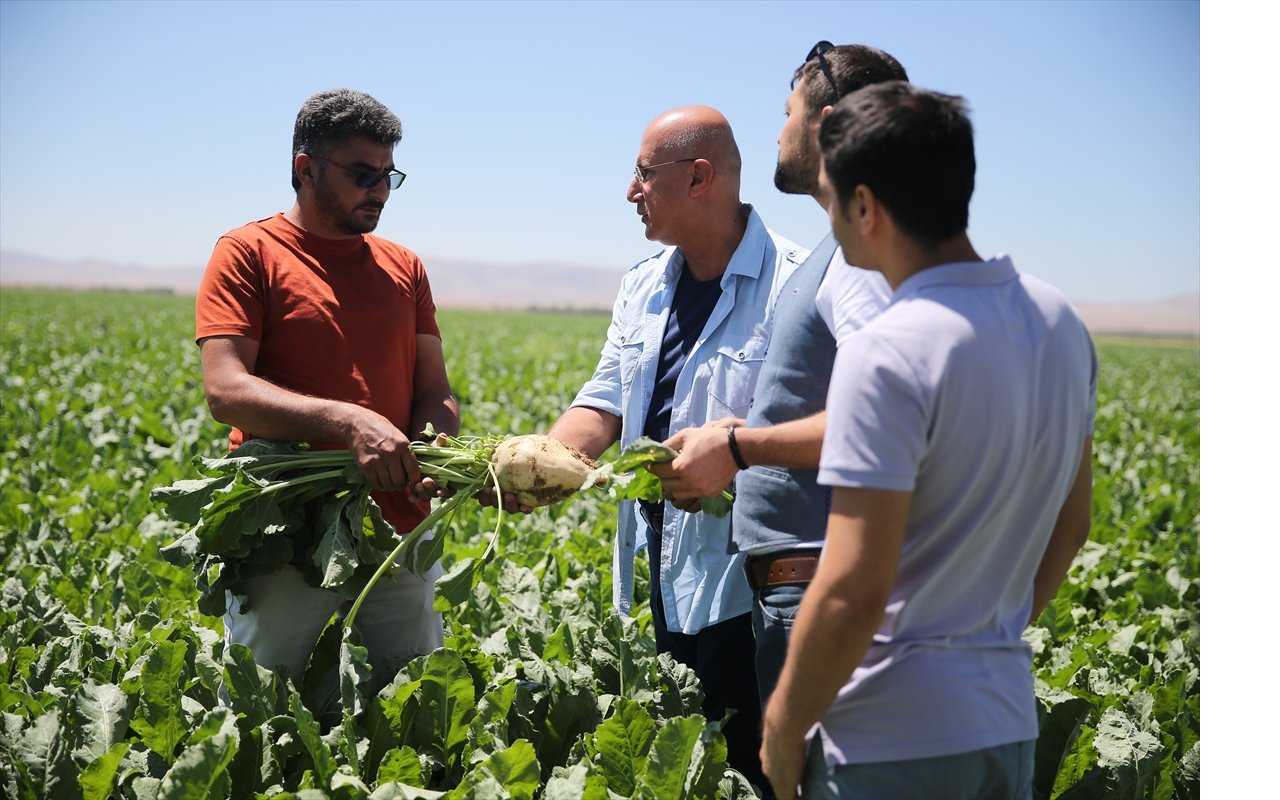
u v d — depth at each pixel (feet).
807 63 11.09
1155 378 144.46
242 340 12.80
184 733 11.75
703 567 13.51
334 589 13.02
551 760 12.86
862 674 8.16
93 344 100.42
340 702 12.66
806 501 10.58
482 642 16.02
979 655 8.20
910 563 8.04
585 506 29.53
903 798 8.04
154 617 15.90
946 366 7.54
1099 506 33.30
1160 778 12.59
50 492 29.22
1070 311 8.29
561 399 64.18
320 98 12.98
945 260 8.07
